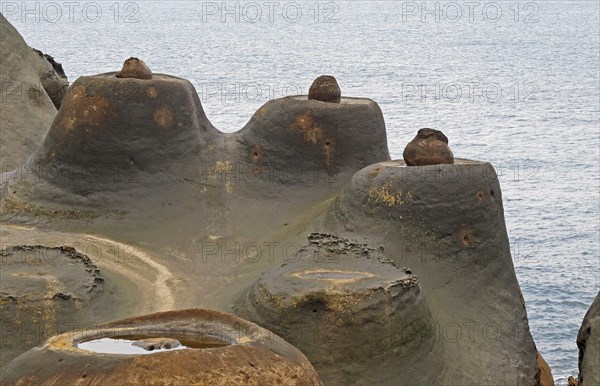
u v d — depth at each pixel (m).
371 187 17.11
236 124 46.16
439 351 15.48
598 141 59.84
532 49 114.94
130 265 17.06
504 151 55.97
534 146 57.72
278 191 18.72
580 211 46.34
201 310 12.27
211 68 71.19
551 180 51.75
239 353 11.13
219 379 10.80
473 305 16.66
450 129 58.97
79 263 15.93
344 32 137.88
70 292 15.23
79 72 64.06
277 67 74.69
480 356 15.98
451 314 16.38
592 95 76.94
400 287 14.93
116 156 18.31
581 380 16.11
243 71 70.12
